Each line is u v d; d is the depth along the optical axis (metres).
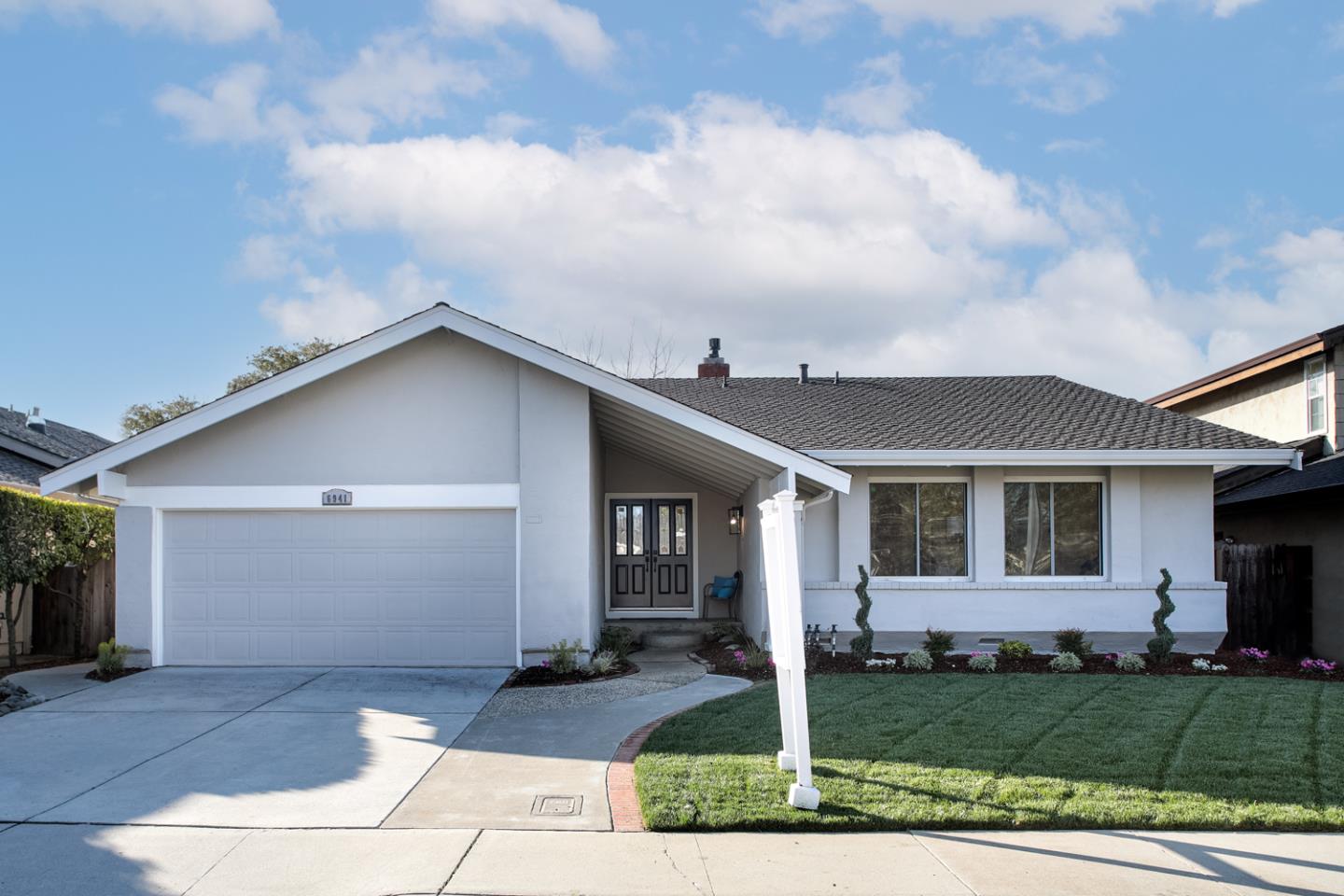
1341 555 13.89
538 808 6.69
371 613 12.73
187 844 5.98
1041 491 14.48
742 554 16.16
